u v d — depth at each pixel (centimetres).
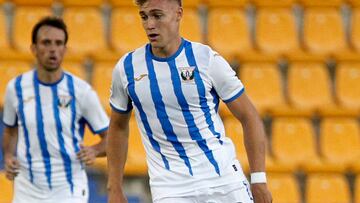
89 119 2780
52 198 2734
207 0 5069
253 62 4722
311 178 4269
